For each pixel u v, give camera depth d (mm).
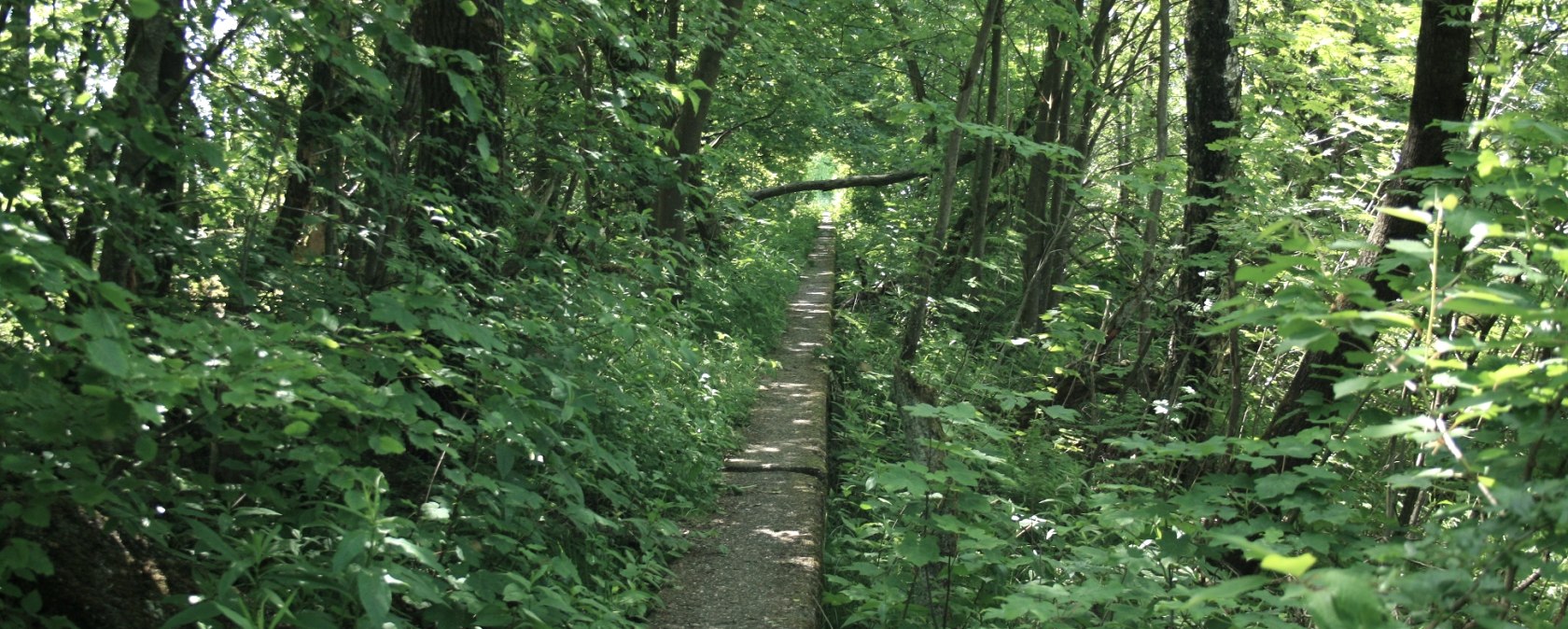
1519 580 3246
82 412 2742
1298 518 3248
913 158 18266
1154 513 3379
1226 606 3213
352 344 3754
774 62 12070
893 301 13852
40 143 3277
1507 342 2172
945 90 19000
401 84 6078
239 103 4422
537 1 5422
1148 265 7672
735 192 14852
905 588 4414
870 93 18031
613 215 6801
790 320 13336
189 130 4172
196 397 2945
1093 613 3918
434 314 3438
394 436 3473
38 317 2402
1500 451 2268
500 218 5859
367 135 4703
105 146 3219
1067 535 5207
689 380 7516
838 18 15398
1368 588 1785
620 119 5738
